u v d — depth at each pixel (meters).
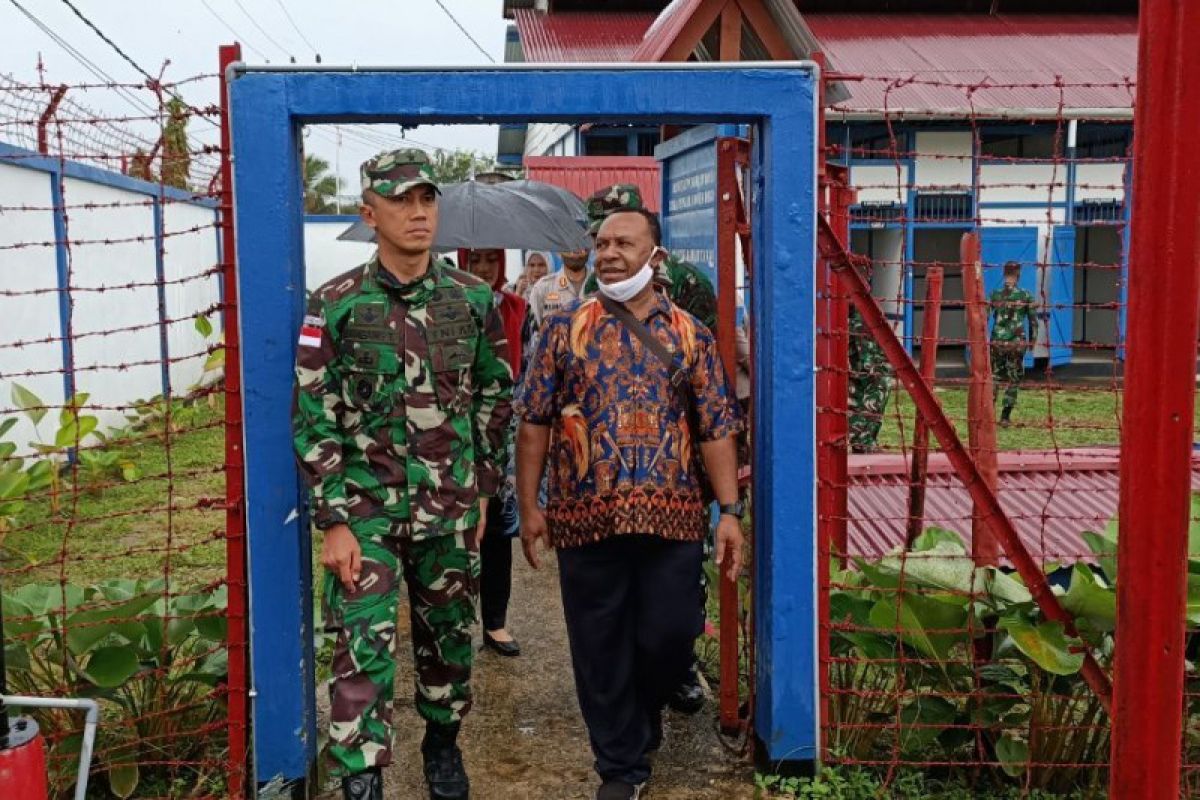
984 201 17.30
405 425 3.24
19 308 9.38
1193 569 3.70
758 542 3.74
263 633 3.46
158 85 3.39
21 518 7.71
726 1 5.20
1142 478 2.32
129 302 12.52
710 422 3.41
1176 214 2.25
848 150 3.55
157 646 3.75
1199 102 2.21
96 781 3.70
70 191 10.59
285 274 3.38
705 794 3.61
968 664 3.72
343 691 3.17
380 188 3.13
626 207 3.43
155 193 13.30
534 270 9.02
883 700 3.84
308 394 3.18
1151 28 2.23
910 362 3.49
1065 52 18.23
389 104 3.35
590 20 20.36
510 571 4.96
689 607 3.38
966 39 18.91
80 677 3.65
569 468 3.38
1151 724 2.35
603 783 3.49
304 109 3.34
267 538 3.44
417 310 3.24
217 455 10.52
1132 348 2.32
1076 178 17.25
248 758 3.56
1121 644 2.38
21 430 9.37
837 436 3.62
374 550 3.22
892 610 3.62
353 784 3.14
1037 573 3.51
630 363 3.35
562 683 4.59
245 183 3.35
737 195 3.91
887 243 17.55
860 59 17.80
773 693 3.60
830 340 3.82
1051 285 17.61
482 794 3.64
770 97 3.44
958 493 6.00
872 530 5.53
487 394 3.41
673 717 4.18
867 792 3.58
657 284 3.61
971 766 3.79
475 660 4.86
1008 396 11.80
